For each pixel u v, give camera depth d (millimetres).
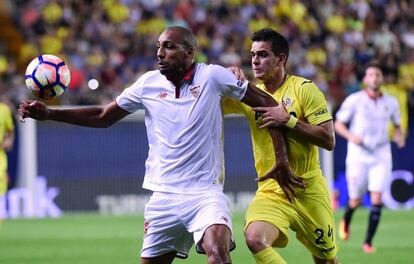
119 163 61031
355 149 43188
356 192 42875
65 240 45250
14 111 60688
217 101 22609
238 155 60906
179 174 22406
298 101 23891
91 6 88250
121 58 80750
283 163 22891
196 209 22141
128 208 61031
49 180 60625
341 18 91000
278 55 23984
